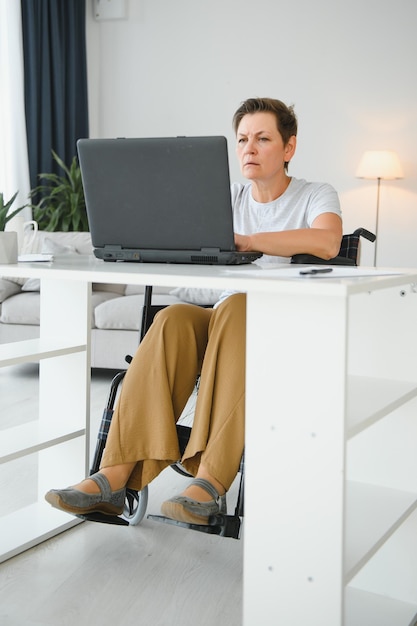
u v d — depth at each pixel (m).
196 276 1.33
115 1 6.08
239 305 1.69
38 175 5.89
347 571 1.31
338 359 1.29
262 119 2.08
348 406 1.43
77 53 6.13
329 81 5.70
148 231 1.77
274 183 2.16
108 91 6.25
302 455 1.32
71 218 5.73
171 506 1.60
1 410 3.35
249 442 1.37
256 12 5.81
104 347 4.09
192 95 6.04
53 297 2.11
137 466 1.81
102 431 1.93
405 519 1.55
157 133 6.16
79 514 1.73
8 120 5.62
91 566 1.82
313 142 5.77
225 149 1.63
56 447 2.13
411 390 1.56
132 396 1.77
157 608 1.62
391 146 5.60
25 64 5.75
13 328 4.27
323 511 1.31
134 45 6.15
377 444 1.68
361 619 1.57
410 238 5.64
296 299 1.32
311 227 2.08
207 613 1.60
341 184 5.74
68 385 2.11
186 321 1.79
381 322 1.66
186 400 1.82
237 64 5.90
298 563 1.33
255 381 1.36
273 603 1.36
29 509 2.13
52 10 5.86
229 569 1.83
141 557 1.88
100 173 1.77
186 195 1.70
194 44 5.99
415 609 1.63
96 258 2.02
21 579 1.74
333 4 5.64
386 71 5.57
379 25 5.55
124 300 4.14
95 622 1.55
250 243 1.85
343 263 2.11
